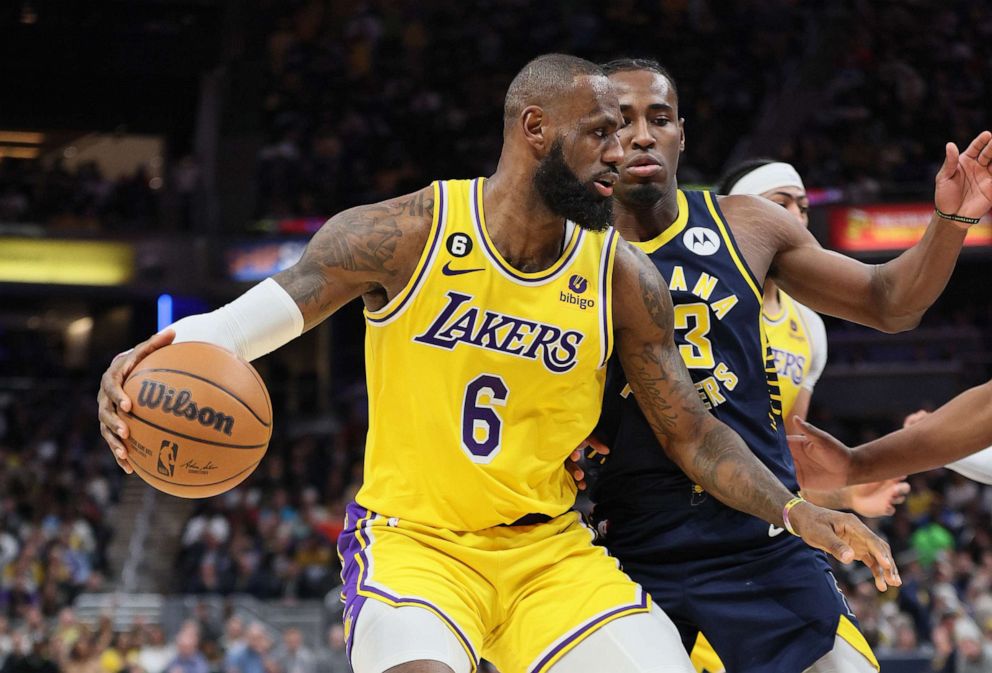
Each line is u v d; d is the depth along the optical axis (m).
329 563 13.84
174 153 21.66
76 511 15.73
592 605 2.95
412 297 2.89
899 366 16.86
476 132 19.84
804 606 3.26
